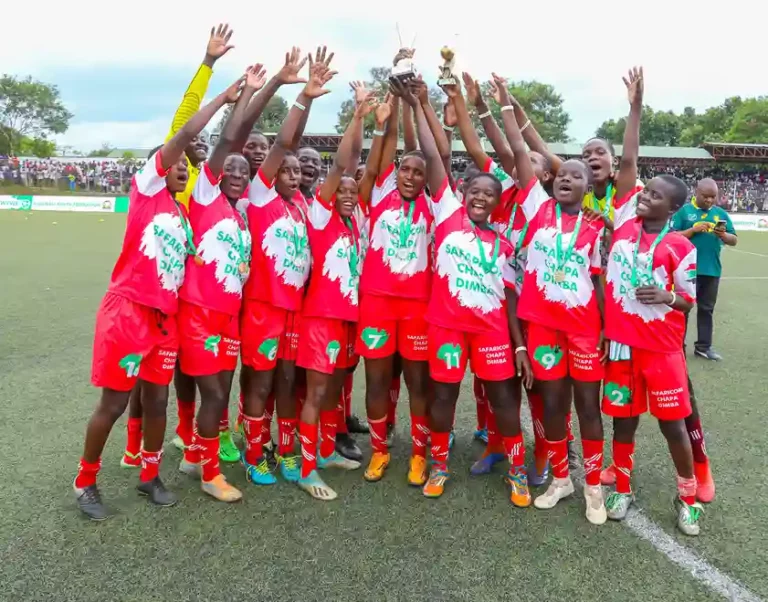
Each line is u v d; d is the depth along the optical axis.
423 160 4.00
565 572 3.13
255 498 3.88
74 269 12.70
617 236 3.61
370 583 3.01
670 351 3.48
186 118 4.03
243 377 4.17
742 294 11.60
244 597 2.89
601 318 3.70
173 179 3.58
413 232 4.02
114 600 2.86
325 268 3.96
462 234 3.79
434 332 3.83
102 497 3.81
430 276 4.11
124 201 31.62
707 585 3.04
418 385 4.06
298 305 4.01
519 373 3.84
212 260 3.66
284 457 4.21
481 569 3.14
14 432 4.73
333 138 40.94
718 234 6.83
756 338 8.19
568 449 4.55
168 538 3.38
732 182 40.12
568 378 3.79
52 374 6.11
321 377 3.97
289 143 3.84
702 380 6.34
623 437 3.70
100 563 3.14
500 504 3.85
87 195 35.66
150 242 3.41
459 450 4.73
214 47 4.04
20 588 2.92
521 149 3.83
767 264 16.41
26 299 9.61
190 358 3.69
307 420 3.92
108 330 3.39
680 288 3.44
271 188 3.90
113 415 3.49
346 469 4.34
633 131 3.62
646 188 3.52
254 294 3.93
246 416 4.08
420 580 3.04
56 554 3.20
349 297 4.00
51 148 65.31
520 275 3.95
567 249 3.61
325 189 3.92
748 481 4.14
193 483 4.06
